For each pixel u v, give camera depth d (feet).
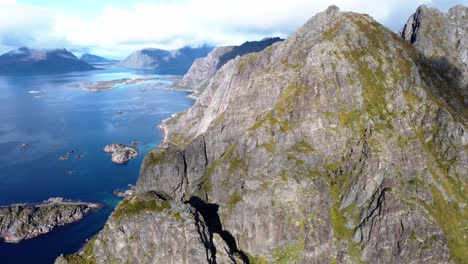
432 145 568.82
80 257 425.28
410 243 464.65
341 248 491.72
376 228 481.05
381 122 572.10
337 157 560.20
